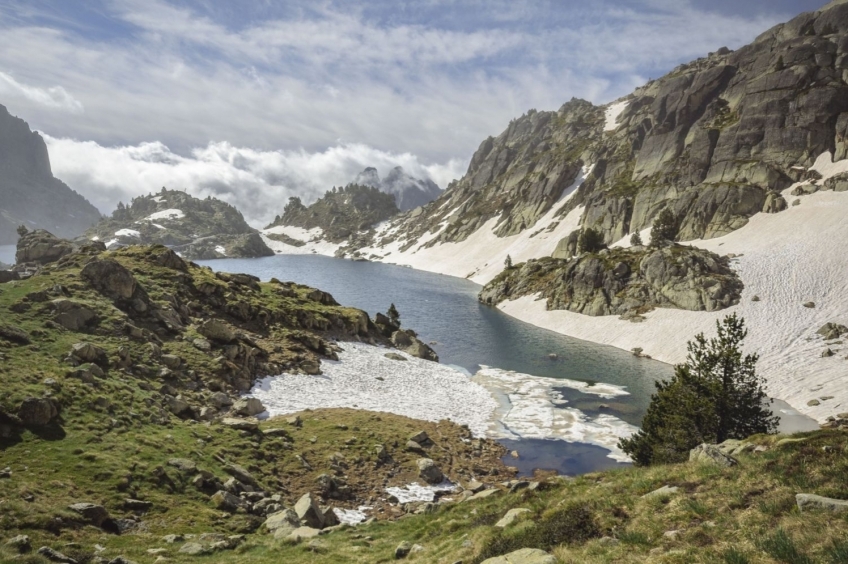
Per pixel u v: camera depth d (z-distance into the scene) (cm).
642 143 19275
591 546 1500
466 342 9719
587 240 13725
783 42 16488
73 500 2475
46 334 4491
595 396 6562
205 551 2303
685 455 2962
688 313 9525
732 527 1367
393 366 7206
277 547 2398
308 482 3625
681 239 13288
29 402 3075
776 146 13912
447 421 5469
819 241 10494
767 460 1723
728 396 3155
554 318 11425
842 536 1148
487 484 4028
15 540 1934
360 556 2202
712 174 14538
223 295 7288
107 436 3241
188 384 4972
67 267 6538
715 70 18100
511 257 19550
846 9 16112
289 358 6438
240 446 3838
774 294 9238
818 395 5934
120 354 4669
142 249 7731
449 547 1967
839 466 1510
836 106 13475
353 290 16638
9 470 2566
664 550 1355
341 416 5031
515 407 6125
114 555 2111
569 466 4547
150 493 2809
